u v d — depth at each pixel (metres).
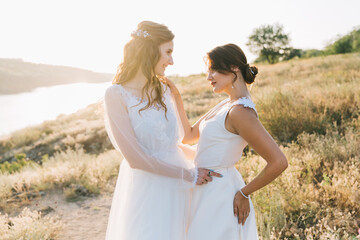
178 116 2.27
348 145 4.09
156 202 1.90
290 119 5.50
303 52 51.75
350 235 2.54
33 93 104.81
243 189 1.82
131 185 1.98
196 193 2.02
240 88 1.89
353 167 3.40
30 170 6.68
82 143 10.66
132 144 1.83
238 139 1.83
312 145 4.52
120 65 2.03
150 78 1.90
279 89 6.95
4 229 3.31
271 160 1.64
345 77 9.24
